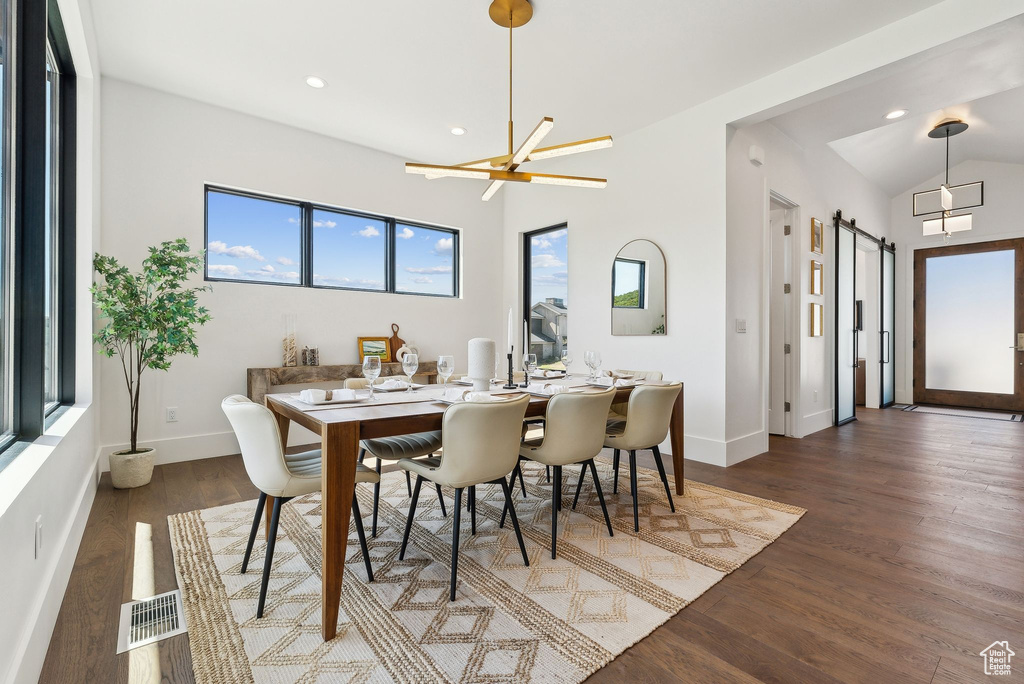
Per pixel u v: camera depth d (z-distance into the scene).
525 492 2.94
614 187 4.43
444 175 2.66
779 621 1.62
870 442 4.39
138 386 3.10
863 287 6.83
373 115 3.92
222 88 3.50
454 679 1.34
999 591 1.79
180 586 1.84
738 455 3.73
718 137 3.64
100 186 3.23
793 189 4.55
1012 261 6.06
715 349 3.66
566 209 4.91
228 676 1.35
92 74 2.75
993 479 3.22
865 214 6.11
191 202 3.66
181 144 3.62
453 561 1.78
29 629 1.28
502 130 4.21
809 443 4.36
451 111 3.84
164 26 2.79
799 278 4.61
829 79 3.04
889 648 1.47
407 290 4.98
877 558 2.07
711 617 1.65
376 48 2.99
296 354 4.12
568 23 2.75
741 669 1.38
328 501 1.58
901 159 5.88
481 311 5.46
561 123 4.07
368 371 2.21
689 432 3.83
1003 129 5.12
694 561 2.05
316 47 2.99
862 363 6.82
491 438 1.87
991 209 6.14
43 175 1.75
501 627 1.59
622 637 1.53
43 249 1.75
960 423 5.33
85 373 2.76
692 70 3.27
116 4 2.59
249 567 2.00
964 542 2.22
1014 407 6.06
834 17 2.73
